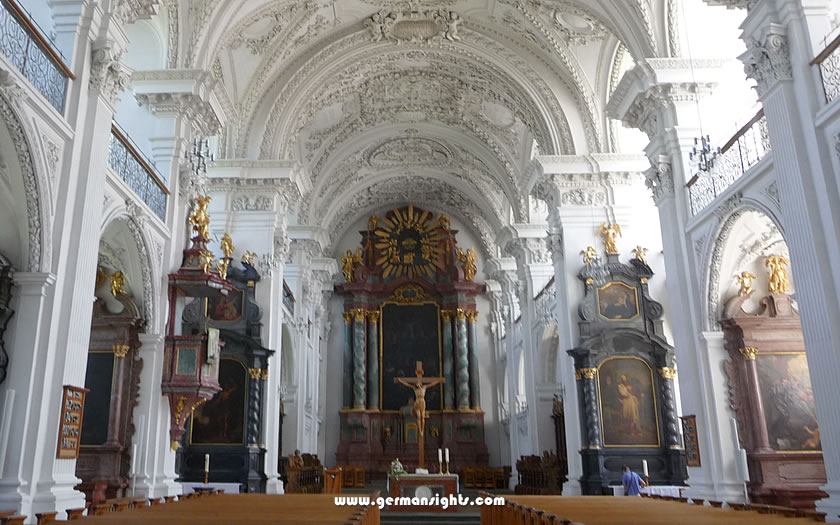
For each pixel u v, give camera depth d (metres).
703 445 11.09
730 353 11.21
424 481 15.54
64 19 8.51
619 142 17.12
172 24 12.73
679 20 12.90
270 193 17.14
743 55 9.30
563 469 18.56
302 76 17.77
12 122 7.09
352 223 30.16
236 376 15.68
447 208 30.02
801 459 10.60
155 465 10.85
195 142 13.45
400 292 29.19
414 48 18.08
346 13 16.83
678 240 12.12
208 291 11.84
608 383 15.27
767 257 11.36
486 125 21.84
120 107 12.24
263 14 14.78
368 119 22.42
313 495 10.85
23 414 7.29
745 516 6.47
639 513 6.90
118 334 11.01
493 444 27.70
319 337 26.92
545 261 21.66
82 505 7.82
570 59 16.77
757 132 10.26
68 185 8.08
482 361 28.73
